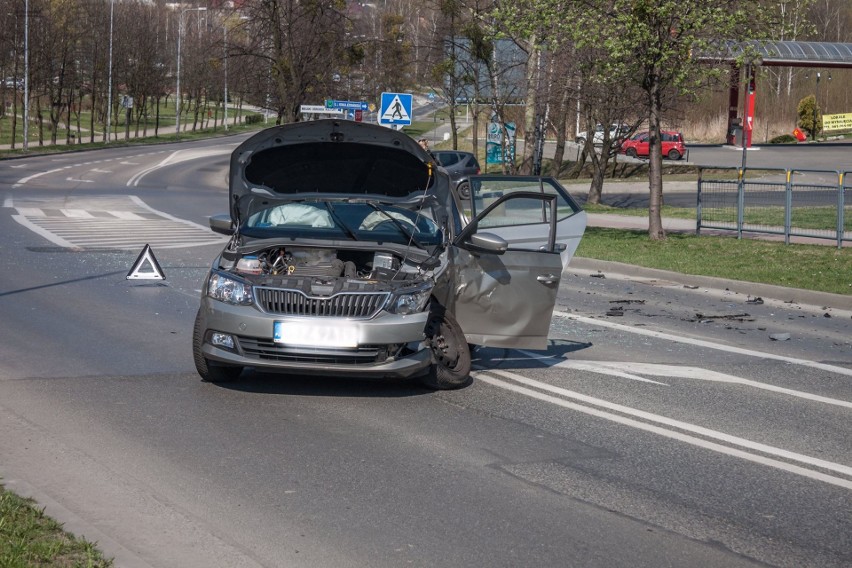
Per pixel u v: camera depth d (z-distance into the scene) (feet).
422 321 25.62
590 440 23.26
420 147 29.01
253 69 147.43
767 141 235.61
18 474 19.35
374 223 29.63
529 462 21.34
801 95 281.74
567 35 66.18
